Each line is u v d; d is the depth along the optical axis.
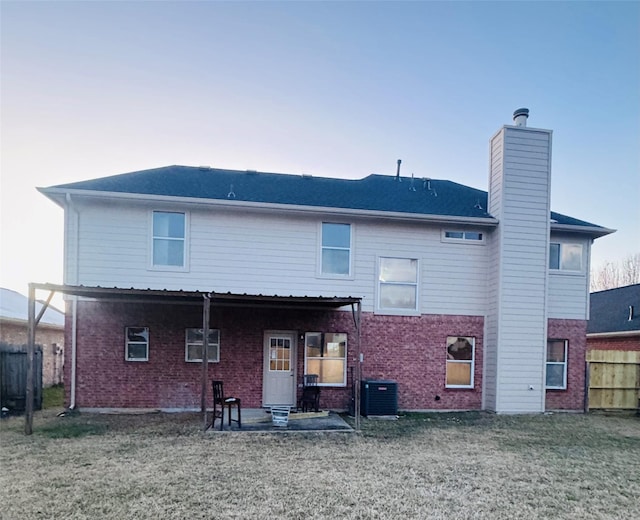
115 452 6.83
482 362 11.98
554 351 12.33
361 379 11.30
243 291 11.06
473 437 8.43
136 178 11.80
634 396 12.53
